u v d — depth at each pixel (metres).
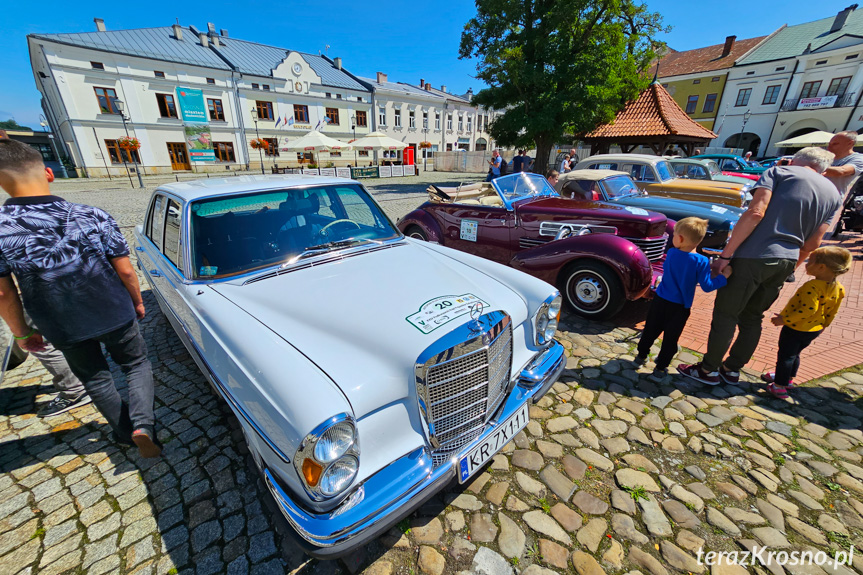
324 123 32.69
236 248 2.40
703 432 2.49
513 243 4.95
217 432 2.53
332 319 1.86
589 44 13.48
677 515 1.94
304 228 2.69
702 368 2.98
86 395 2.88
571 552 1.76
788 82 28.30
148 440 2.13
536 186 5.49
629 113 14.57
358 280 2.19
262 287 2.15
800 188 2.43
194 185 2.80
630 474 2.19
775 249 2.48
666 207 5.95
